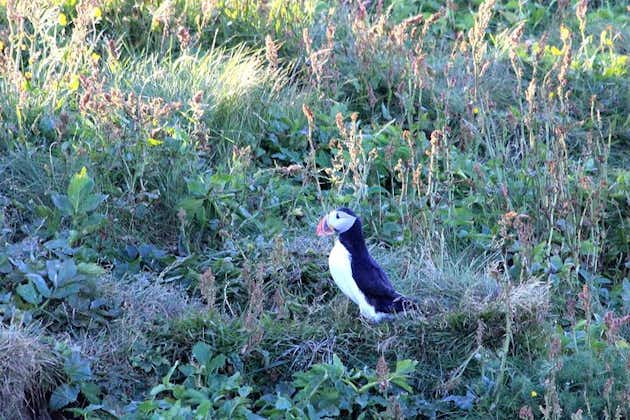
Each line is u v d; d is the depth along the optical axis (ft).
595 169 53.62
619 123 59.31
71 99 51.06
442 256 45.91
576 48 65.41
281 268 44.34
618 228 50.34
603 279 48.55
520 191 50.55
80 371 38.78
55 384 38.81
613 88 61.11
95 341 40.86
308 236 47.42
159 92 52.19
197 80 53.67
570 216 48.06
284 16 60.18
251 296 40.63
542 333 42.37
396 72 57.67
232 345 41.01
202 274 42.60
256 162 51.96
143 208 46.19
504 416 39.96
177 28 57.77
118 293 42.32
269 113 53.26
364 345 41.98
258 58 56.65
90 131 47.42
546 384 37.58
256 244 45.78
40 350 38.50
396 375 39.17
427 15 66.23
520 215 44.86
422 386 41.39
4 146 48.29
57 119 47.91
